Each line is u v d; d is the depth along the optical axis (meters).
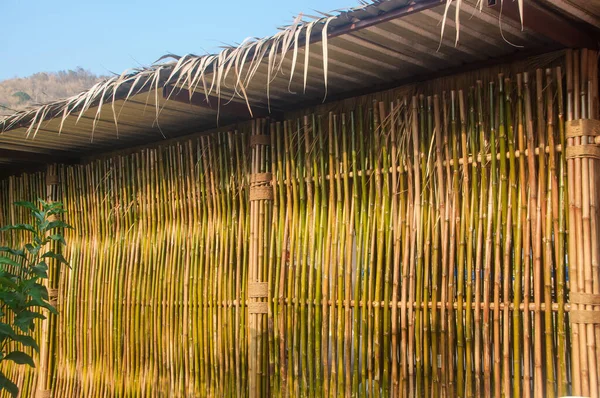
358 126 3.59
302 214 3.78
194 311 4.28
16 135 4.77
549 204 2.85
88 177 5.18
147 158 4.74
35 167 5.91
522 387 2.89
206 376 4.16
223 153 4.27
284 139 3.91
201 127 4.55
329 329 3.58
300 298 3.71
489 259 3.00
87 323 4.98
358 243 3.49
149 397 4.47
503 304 2.95
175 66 3.26
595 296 2.67
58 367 5.14
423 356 3.19
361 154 3.54
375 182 3.47
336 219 3.62
